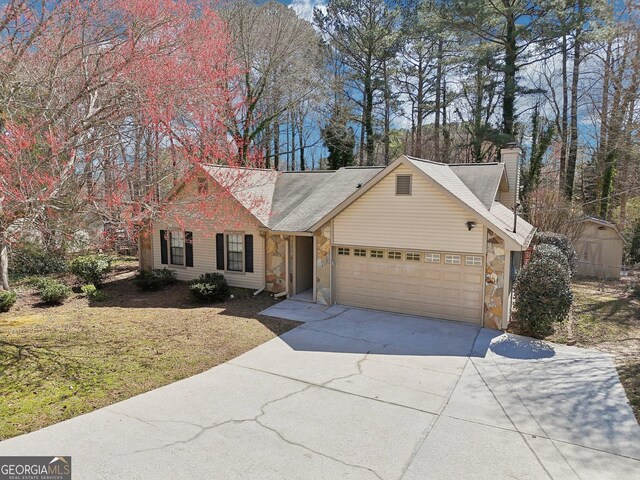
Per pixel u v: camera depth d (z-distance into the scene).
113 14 9.98
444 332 10.77
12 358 8.55
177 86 10.48
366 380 7.93
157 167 11.01
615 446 5.85
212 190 12.36
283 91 24.27
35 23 9.04
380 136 30.28
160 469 5.12
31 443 5.62
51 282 14.05
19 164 7.60
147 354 8.99
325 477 5.05
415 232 11.75
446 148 31.17
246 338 10.16
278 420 6.38
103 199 9.58
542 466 5.38
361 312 12.52
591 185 25.17
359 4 27.61
